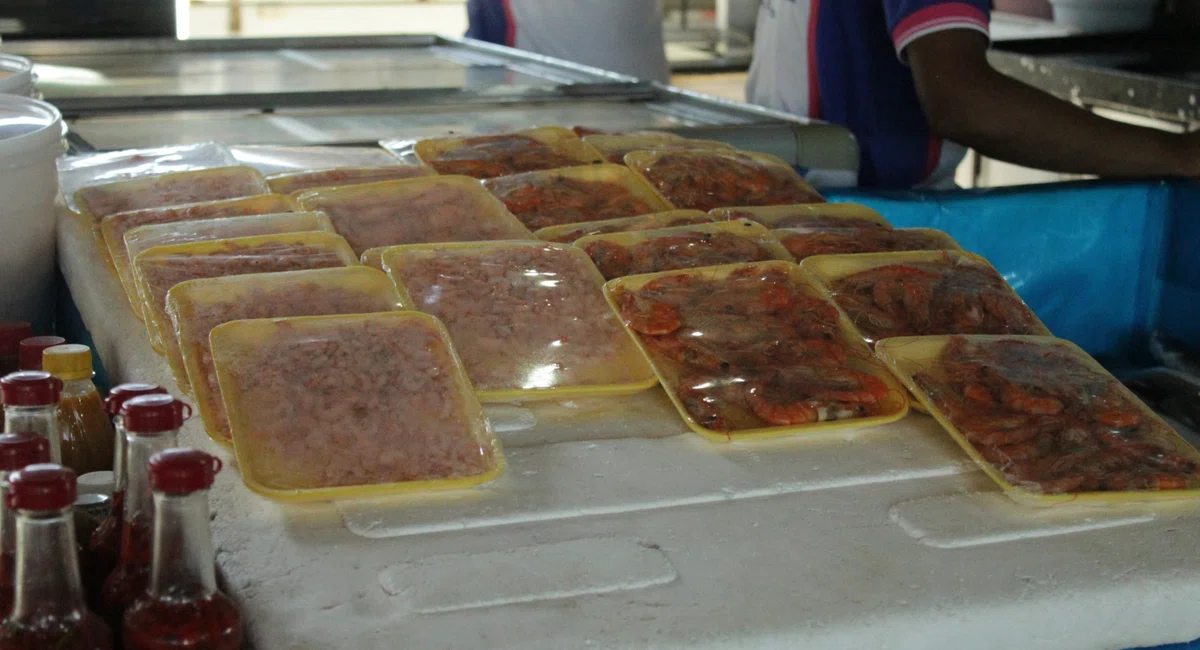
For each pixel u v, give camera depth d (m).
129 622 0.68
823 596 0.80
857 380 1.07
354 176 1.48
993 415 1.02
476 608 0.77
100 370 1.35
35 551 0.65
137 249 1.22
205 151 1.64
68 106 1.92
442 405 0.97
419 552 0.83
